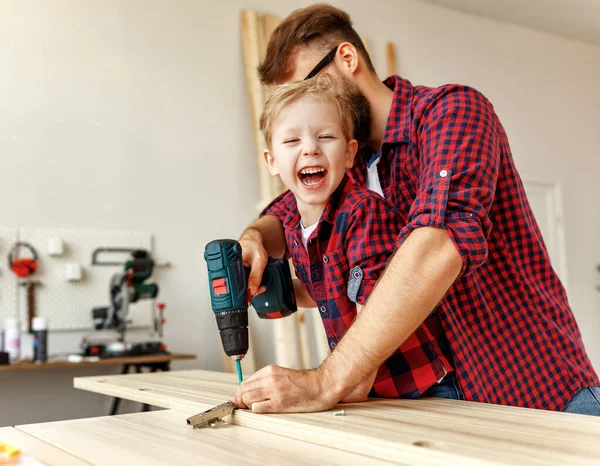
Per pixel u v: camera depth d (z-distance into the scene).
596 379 1.39
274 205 1.71
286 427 0.99
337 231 1.35
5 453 0.88
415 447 0.78
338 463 0.80
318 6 1.54
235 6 4.62
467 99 1.24
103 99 4.09
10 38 3.84
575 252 6.13
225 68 4.54
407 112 1.37
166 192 4.23
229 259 1.25
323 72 1.51
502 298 1.34
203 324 4.26
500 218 1.35
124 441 0.97
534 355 1.32
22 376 3.67
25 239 3.75
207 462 0.82
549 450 0.75
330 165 1.36
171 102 4.31
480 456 0.73
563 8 5.80
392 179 1.41
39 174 3.84
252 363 4.22
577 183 6.27
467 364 1.27
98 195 4.00
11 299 3.68
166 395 1.33
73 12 4.04
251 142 4.57
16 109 3.81
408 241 1.10
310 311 4.29
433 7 5.57
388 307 1.08
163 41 4.33
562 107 6.29
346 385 1.10
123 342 3.54
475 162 1.16
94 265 3.93
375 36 5.21
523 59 6.07
